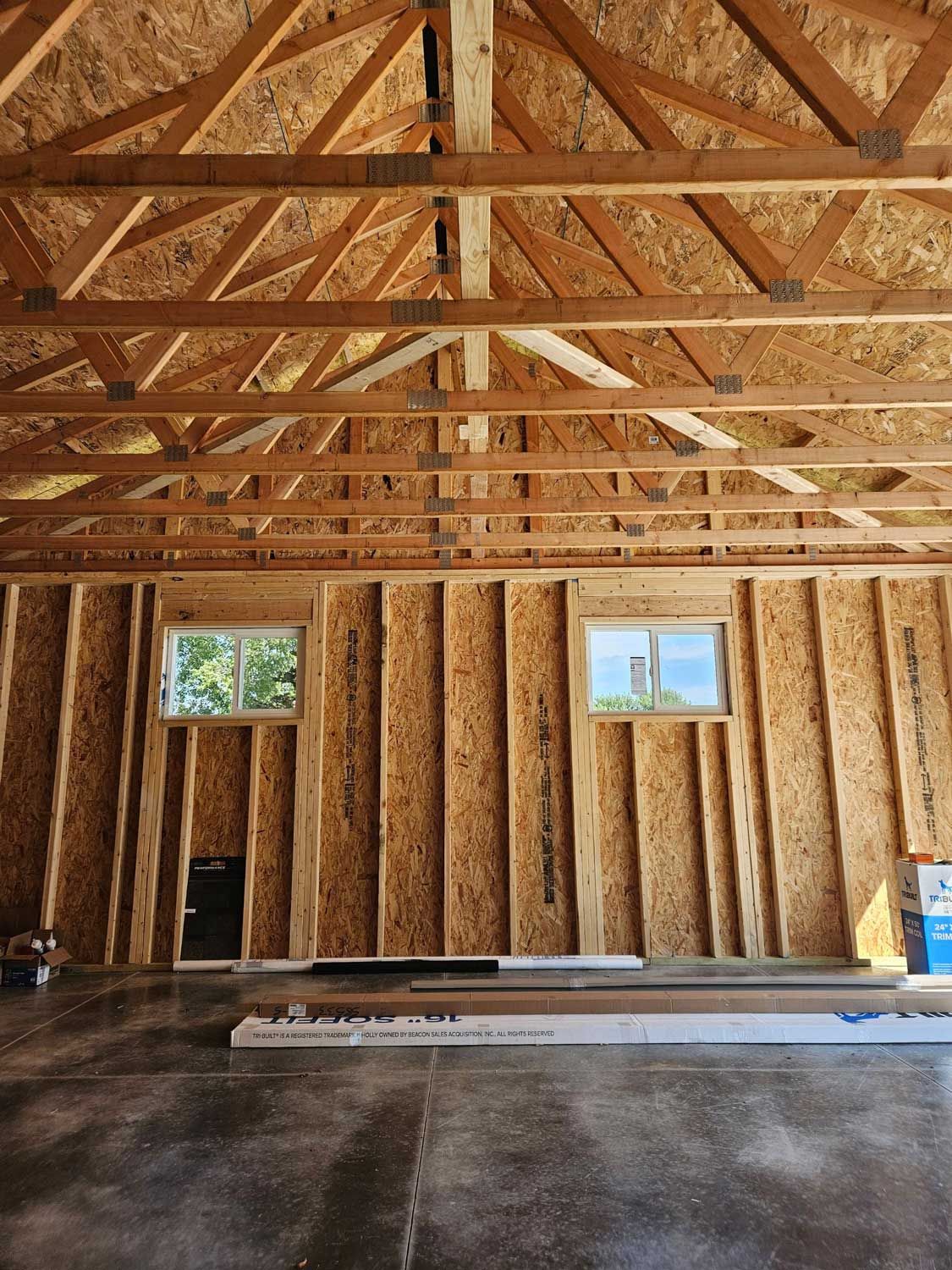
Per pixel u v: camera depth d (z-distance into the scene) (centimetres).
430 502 504
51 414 361
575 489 655
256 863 604
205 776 616
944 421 494
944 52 245
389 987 523
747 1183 263
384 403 368
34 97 345
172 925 597
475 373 439
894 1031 409
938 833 609
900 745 611
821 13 328
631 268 347
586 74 274
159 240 409
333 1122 313
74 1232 238
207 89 266
